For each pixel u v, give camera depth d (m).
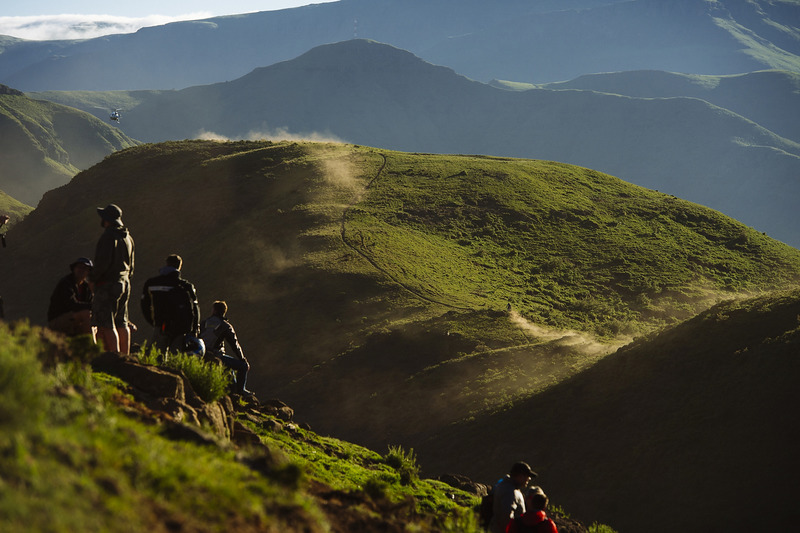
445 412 48.44
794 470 28.11
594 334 63.81
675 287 79.44
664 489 30.75
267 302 74.88
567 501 32.72
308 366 61.91
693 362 38.41
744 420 32.19
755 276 86.31
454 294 72.88
